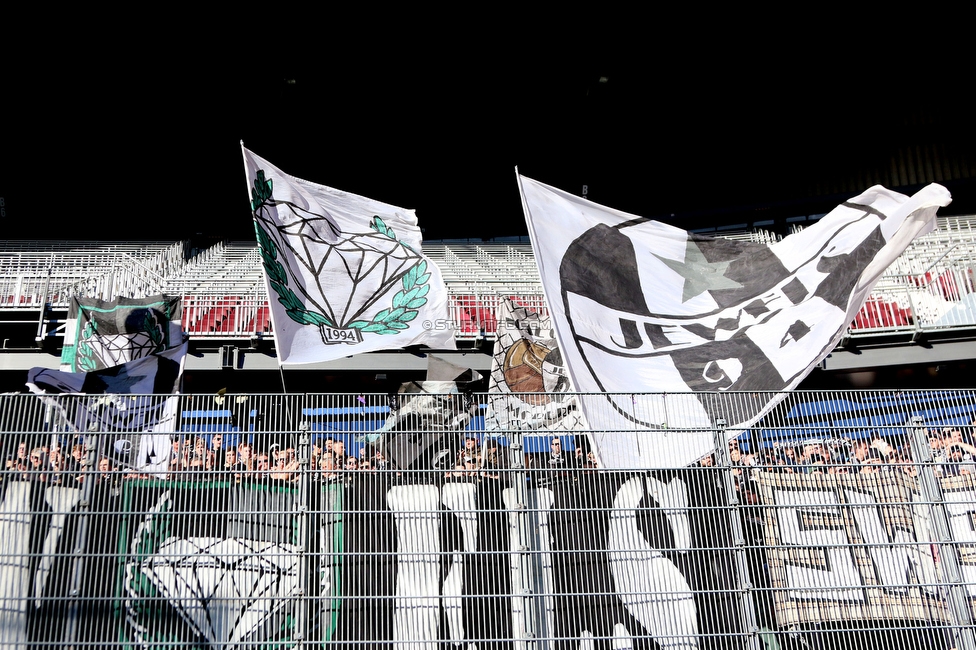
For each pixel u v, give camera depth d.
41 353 14.28
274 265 10.40
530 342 12.15
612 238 10.48
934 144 29.66
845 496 8.80
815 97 30.47
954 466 8.88
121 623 8.04
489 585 8.38
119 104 29.94
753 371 9.78
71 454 8.45
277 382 14.95
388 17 28.22
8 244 25.20
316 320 10.73
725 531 8.64
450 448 8.78
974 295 14.50
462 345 14.92
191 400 8.94
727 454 8.86
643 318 10.05
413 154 32.41
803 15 28.39
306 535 8.39
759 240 27.66
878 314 15.04
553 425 10.34
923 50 29.27
